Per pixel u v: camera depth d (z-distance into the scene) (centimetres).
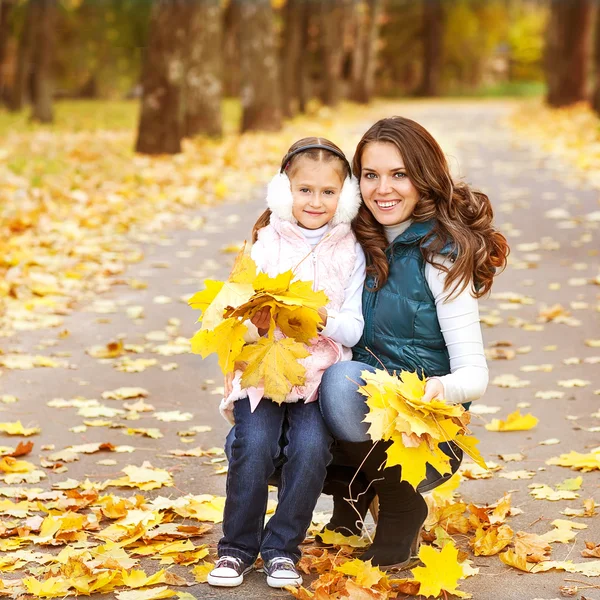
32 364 729
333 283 414
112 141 2416
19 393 668
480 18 7569
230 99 5441
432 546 439
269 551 398
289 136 2575
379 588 386
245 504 397
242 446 395
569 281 976
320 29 4262
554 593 390
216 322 367
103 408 637
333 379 390
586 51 4044
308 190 416
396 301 411
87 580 396
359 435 388
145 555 431
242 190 1630
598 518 464
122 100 5606
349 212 417
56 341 789
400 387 373
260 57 2672
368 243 420
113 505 467
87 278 995
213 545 442
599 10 3028
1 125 3055
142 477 516
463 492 503
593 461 531
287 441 408
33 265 996
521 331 817
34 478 520
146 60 2014
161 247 1161
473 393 396
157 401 660
